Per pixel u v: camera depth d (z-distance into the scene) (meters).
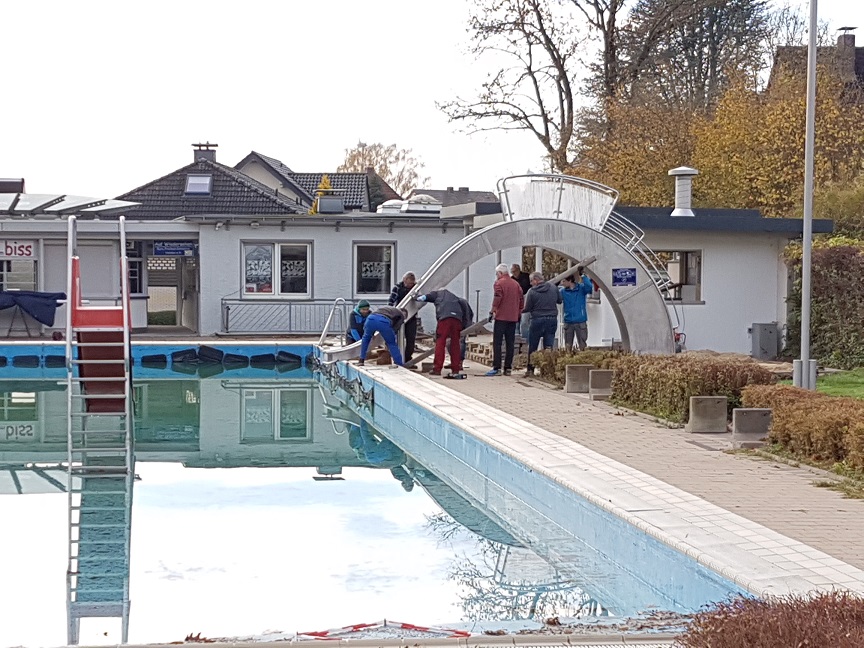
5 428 17.44
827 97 30.69
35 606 7.80
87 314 15.38
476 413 14.33
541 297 19.08
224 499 11.77
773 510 8.55
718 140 31.75
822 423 10.38
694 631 4.54
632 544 8.22
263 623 7.25
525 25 36.09
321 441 16.09
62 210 28.42
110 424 17.86
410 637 5.80
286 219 29.88
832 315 20.53
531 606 7.40
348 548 9.40
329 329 30.30
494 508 11.19
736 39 40.22
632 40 36.75
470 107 37.44
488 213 25.36
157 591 8.12
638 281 19.30
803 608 4.54
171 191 40.34
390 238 30.44
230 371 25.66
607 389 15.91
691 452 11.37
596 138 36.38
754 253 22.38
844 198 25.42
